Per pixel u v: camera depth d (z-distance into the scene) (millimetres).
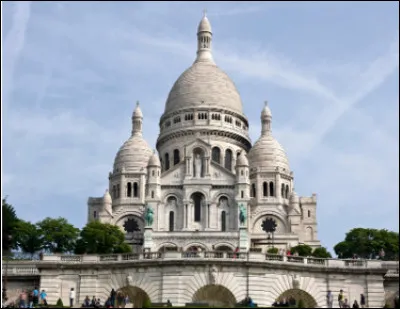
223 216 150125
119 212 160500
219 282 73438
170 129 173875
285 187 165500
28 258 92750
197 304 66625
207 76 180125
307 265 76312
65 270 76500
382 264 79188
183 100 176500
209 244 135250
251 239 147000
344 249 120812
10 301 77000
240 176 150000
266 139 171375
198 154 154875
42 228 114000
